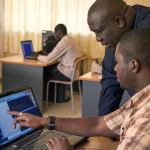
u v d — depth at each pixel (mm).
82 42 5008
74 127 1322
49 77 4125
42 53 4363
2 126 1265
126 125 962
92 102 3479
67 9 5004
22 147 1279
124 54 983
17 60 4090
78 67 4078
